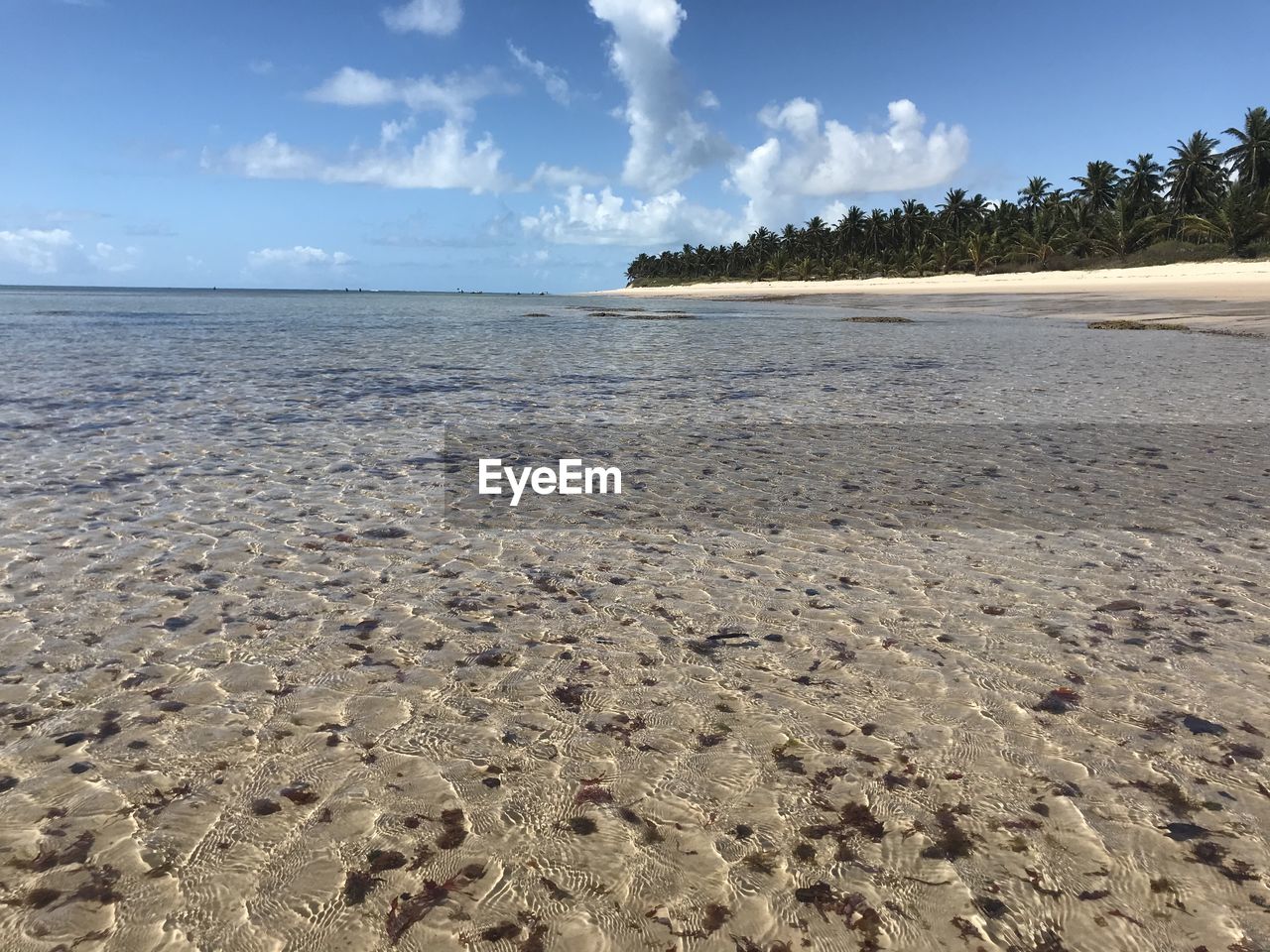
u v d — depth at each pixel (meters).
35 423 10.75
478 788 3.11
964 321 32.19
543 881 2.64
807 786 3.12
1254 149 62.25
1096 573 5.40
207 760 3.29
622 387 14.73
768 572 5.45
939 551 5.86
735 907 2.53
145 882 2.63
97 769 3.22
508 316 45.47
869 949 2.38
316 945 2.39
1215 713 3.65
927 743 3.42
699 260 135.00
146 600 4.93
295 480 7.94
